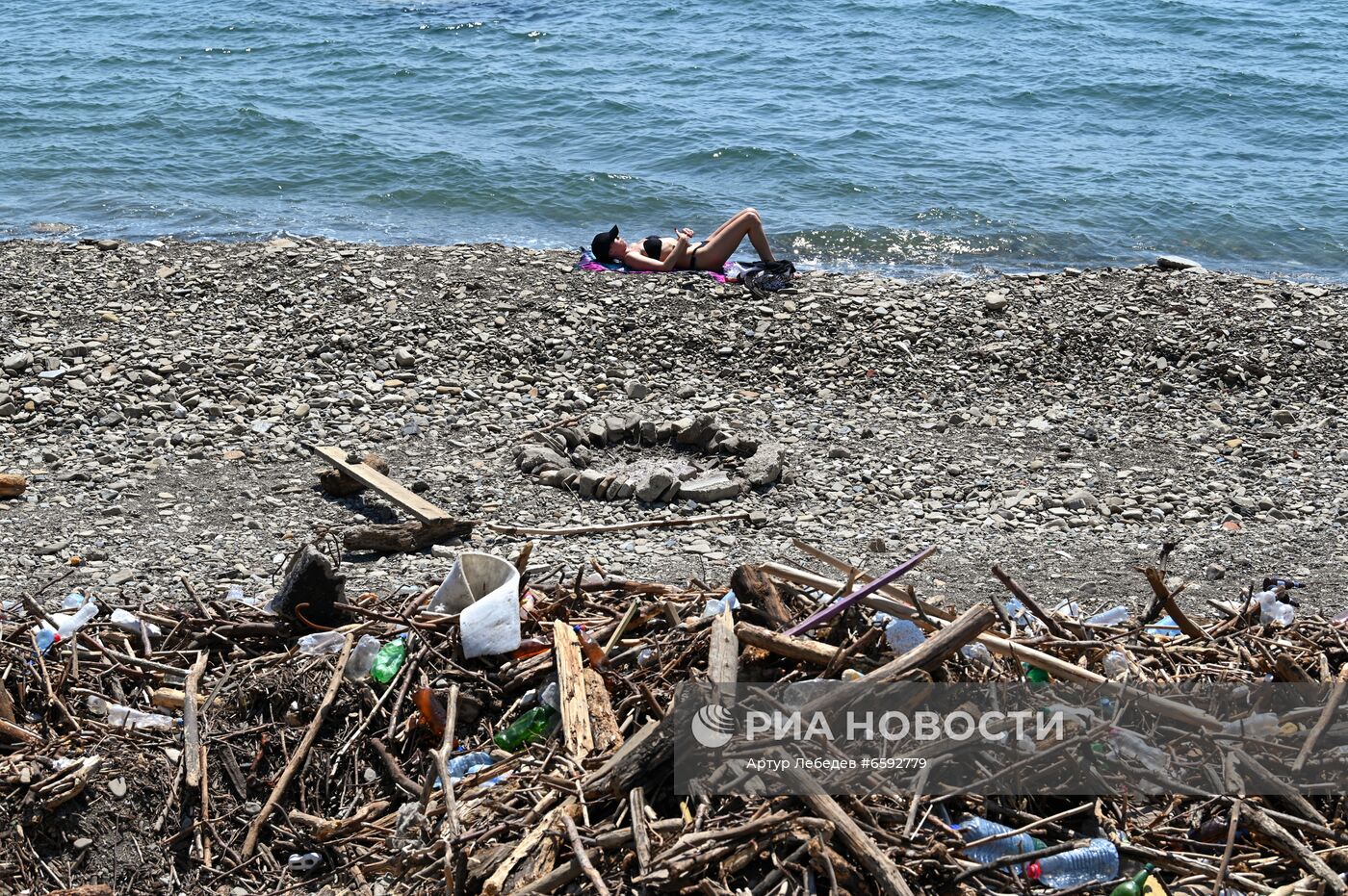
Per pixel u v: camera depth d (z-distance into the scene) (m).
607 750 4.43
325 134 19.39
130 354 9.89
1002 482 8.66
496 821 4.20
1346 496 8.55
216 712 4.84
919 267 15.16
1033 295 12.18
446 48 25.62
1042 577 7.08
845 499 8.27
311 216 16.36
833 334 11.09
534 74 23.59
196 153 18.70
